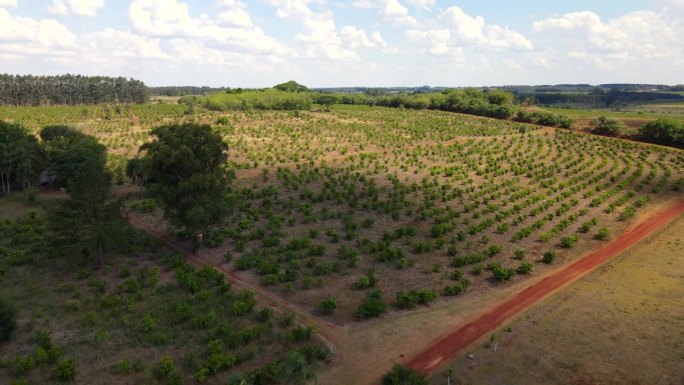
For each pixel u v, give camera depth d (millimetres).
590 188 75625
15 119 147500
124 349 31531
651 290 40312
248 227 57719
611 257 48250
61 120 154125
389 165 94125
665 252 49062
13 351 31203
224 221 59469
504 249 51156
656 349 31328
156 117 166500
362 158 98688
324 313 37188
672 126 112812
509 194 72500
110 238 45125
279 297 40219
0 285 41938
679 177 81188
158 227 59438
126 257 49438
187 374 28703
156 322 34969
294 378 27828
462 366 29922
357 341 33125
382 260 47688
